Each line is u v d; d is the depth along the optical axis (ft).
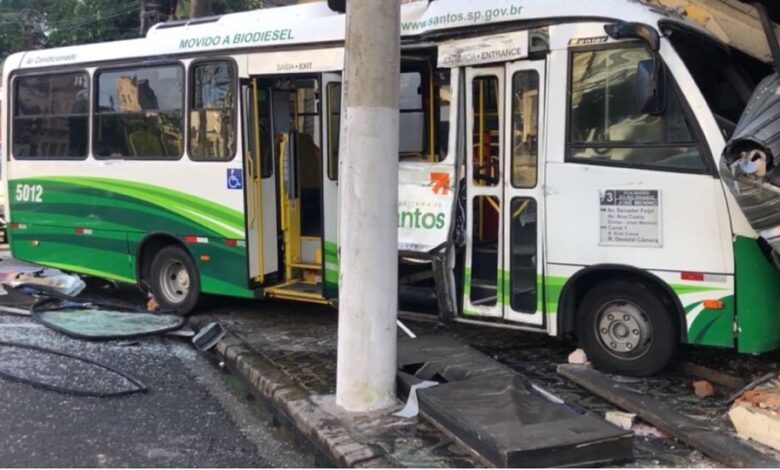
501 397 16.56
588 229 19.24
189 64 26.78
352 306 17.13
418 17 22.33
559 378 19.95
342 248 17.22
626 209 18.67
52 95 30.73
